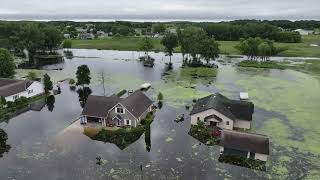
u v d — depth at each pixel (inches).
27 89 3083.2
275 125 2442.2
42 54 6028.5
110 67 4761.3
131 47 6914.4
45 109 2822.3
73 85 3627.0
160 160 1909.4
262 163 1876.2
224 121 2317.9
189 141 2161.7
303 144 2133.4
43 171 1784.0
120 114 2372.0
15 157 1939.0
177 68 4670.3
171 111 2748.5
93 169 1804.9
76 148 2057.1
